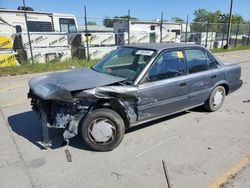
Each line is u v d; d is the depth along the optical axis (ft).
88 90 11.60
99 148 12.39
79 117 11.93
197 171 10.78
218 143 13.37
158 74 13.88
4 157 11.96
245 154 12.19
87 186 9.86
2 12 40.63
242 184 9.87
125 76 13.56
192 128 15.31
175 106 14.94
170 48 14.83
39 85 12.61
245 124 16.05
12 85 27.96
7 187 9.81
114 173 10.69
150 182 10.07
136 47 15.53
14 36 41.32
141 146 13.02
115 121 12.19
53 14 46.55
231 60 51.57
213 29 79.61
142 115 13.38
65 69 38.40
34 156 12.06
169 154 12.21
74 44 48.42
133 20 66.08
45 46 44.11
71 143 13.29
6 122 16.42
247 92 24.47
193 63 15.98
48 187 9.81
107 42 52.34
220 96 18.20
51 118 12.19
